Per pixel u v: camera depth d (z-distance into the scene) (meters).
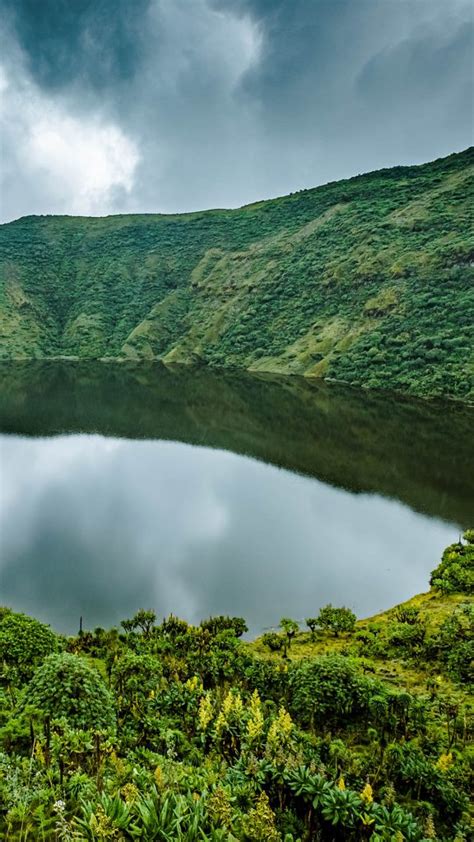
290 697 17.73
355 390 121.44
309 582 36.91
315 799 10.75
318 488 57.34
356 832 10.43
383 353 133.38
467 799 12.59
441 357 121.19
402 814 10.51
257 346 171.88
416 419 91.31
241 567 38.97
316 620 28.48
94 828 8.52
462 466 64.75
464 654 22.05
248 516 49.28
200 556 40.72
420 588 36.31
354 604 34.09
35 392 116.12
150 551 41.31
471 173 193.25
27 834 9.23
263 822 9.52
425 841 9.91
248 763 12.34
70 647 24.88
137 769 11.53
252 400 110.56
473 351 118.19
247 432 82.62
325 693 16.30
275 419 92.25
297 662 22.98
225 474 62.00
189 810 9.38
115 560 39.56
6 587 34.91
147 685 18.08
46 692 14.28
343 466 65.31
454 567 34.09
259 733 13.23
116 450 71.94
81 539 43.25
